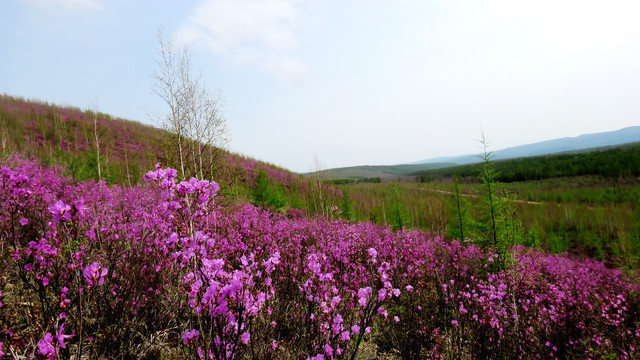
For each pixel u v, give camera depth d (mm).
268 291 3141
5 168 2891
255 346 2627
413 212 31156
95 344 2699
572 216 36500
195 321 3162
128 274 3166
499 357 4234
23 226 3502
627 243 20844
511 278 6910
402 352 4398
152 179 2547
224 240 5188
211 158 10117
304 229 10891
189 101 9648
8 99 28734
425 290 6035
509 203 9648
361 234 10477
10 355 2025
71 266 2578
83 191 7711
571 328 5547
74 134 23984
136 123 34312
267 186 21156
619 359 4867
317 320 3072
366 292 2799
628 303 8195
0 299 2426
